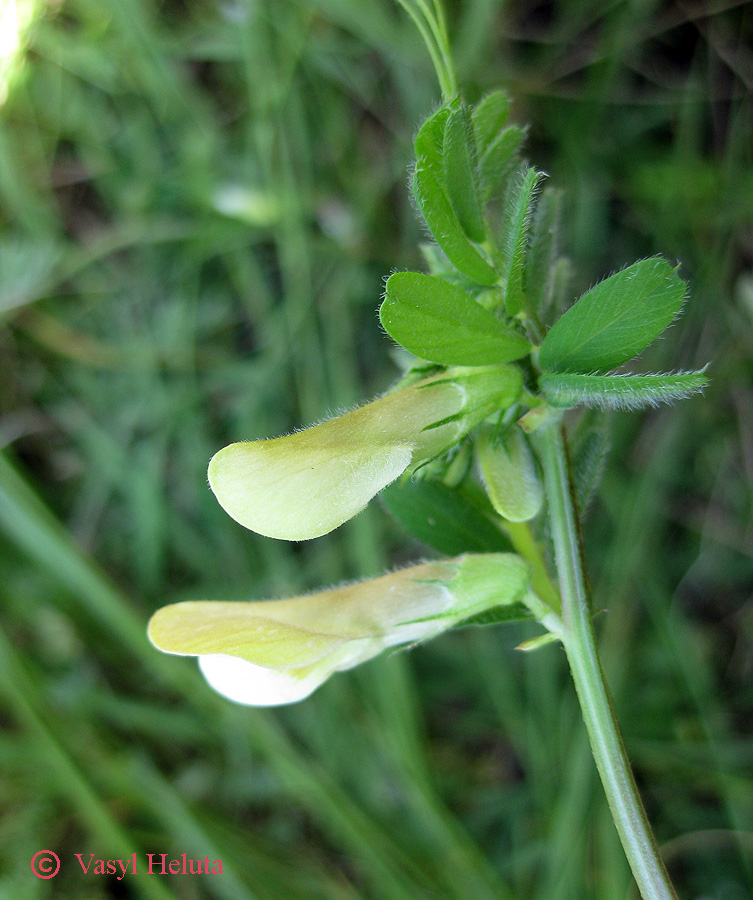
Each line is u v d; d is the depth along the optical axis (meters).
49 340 0.12
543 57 0.11
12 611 0.11
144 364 0.12
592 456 0.05
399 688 0.10
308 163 0.11
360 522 0.10
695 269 0.11
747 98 0.11
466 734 0.11
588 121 0.11
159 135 0.12
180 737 0.11
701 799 0.10
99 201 0.12
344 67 0.11
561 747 0.10
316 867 0.10
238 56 0.11
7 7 0.11
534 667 0.10
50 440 0.12
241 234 0.11
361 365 0.12
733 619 0.11
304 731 0.10
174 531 0.12
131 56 0.11
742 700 0.11
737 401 0.11
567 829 0.09
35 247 0.11
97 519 0.12
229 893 0.09
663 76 0.11
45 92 0.11
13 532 0.09
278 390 0.11
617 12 0.11
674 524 0.11
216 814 0.10
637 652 0.11
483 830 0.10
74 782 0.09
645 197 0.11
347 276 0.11
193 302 0.12
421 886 0.09
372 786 0.10
